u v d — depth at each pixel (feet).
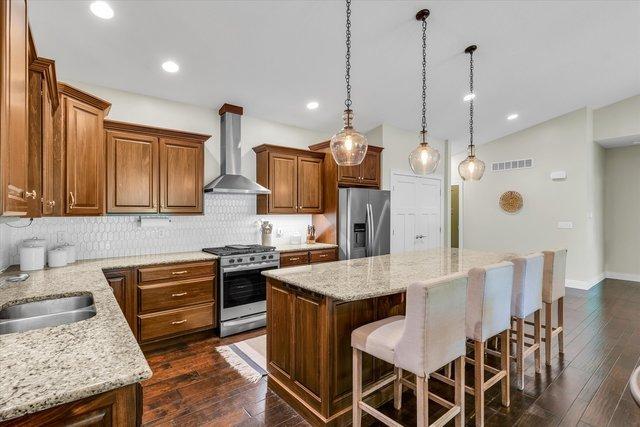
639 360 9.43
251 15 8.30
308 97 13.04
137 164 10.56
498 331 6.97
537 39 11.07
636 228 19.62
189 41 9.00
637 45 11.82
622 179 20.04
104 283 6.97
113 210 10.14
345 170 14.93
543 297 9.29
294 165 14.30
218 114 13.38
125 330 4.24
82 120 7.92
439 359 5.46
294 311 7.30
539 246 19.61
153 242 11.85
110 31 8.30
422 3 8.84
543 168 19.39
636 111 16.89
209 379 8.40
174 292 10.32
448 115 16.75
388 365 7.72
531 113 17.85
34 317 5.63
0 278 7.17
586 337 11.19
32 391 2.76
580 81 14.57
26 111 4.00
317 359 6.72
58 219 10.14
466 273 6.07
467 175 11.73
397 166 17.60
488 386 6.73
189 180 11.64
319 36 9.46
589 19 10.28
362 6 8.53
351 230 14.38
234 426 6.61
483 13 9.55
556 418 6.86
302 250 13.33
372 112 15.30
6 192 3.11
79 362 3.32
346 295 5.88
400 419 6.95
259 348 10.29
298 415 6.98
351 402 6.88
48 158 6.64
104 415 3.06
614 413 7.00
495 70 12.80
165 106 12.20
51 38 8.35
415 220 18.54
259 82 11.59
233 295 11.42
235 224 13.75
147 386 8.07
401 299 8.11
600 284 18.89
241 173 13.99
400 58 11.19
